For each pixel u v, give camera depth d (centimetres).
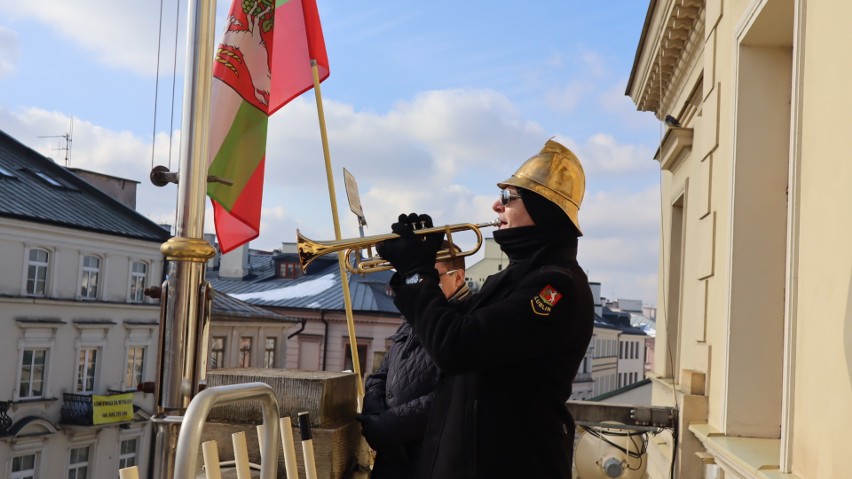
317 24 487
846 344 294
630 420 567
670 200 898
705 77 604
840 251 305
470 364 231
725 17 547
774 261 487
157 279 3406
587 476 580
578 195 253
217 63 371
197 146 245
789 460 348
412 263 247
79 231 3002
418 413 272
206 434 266
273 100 487
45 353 2917
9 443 2728
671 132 758
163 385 234
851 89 301
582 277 246
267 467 216
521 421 236
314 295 4266
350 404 286
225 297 3791
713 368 535
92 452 3070
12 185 2986
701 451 540
